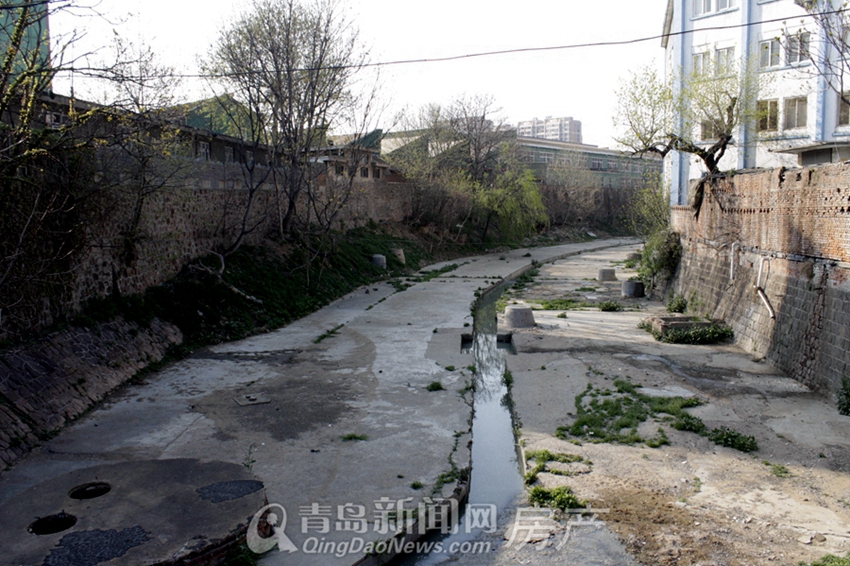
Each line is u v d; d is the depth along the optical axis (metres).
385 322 19.47
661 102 21.89
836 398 11.20
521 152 63.72
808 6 16.23
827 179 12.11
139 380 12.86
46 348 11.27
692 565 6.43
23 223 11.02
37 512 6.42
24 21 9.99
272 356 15.05
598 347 16.12
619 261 41.06
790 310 13.48
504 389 13.53
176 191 17.45
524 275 33.34
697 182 20.45
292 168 23.48
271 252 23.12
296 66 22.17
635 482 8.40
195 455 9.12
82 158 12.57
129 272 15.07
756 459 8.98
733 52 25.61
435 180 41.06
